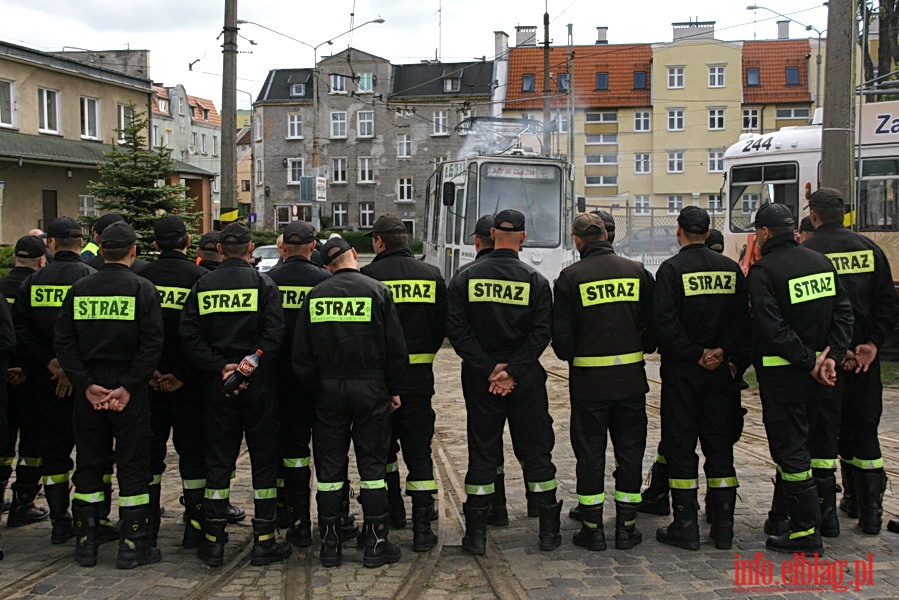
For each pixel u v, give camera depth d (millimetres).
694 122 55031
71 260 6391
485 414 5832
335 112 61719
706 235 5941
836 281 5723
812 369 5562
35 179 27562
